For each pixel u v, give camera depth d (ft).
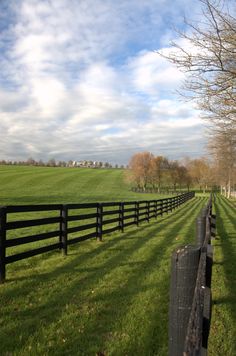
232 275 23.11
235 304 17.75
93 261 26.00
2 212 20.02
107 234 40.81
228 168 103.76
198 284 6.86
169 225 52.80
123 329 14.32
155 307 16.79
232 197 198.70
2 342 12.95
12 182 214.07
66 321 14.98
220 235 41.34
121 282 20.74
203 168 296.71
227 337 13.98
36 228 45.93
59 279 21.09
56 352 12.32
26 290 18.85
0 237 19.98
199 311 6.72
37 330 14.05
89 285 20.06
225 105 24.84
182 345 6.49
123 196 165.68
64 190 183.73
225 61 21.80
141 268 24.18
